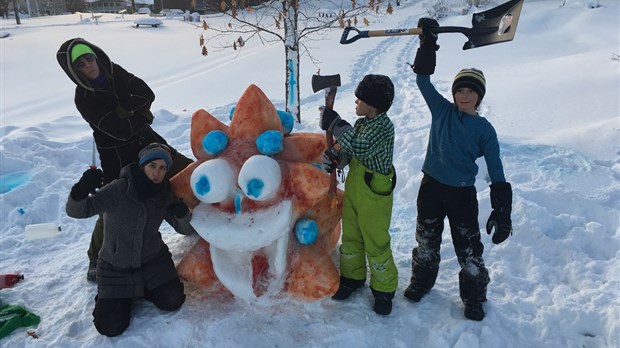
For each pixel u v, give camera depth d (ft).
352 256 10.65
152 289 10.34
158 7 157.58
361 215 9.94
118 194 9.73
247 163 9.51
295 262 10.34
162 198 10.13
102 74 10.94
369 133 9.33
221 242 9.77
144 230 10.00
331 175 9.78
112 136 10.85
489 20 9.53
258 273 10.19
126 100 11.17
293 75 24.08
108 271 10.02
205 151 10.44
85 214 9.51
